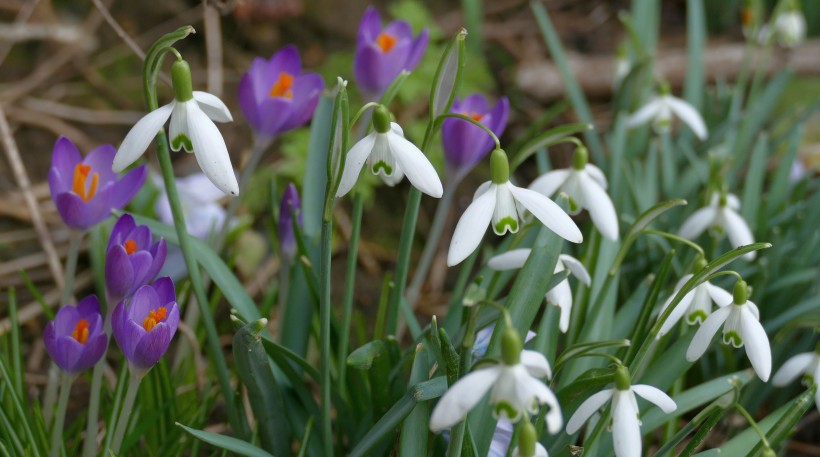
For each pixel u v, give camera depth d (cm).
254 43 127
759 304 88
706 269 67
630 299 79
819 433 88
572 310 78
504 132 123
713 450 71
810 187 102
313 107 77
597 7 148
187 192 91
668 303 69
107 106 114
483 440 70
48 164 104
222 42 126
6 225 96
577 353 68
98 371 72
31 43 118
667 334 76
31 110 110
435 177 66
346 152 66
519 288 69
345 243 104
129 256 69
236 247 95
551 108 125
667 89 90
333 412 84
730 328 68
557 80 126
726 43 145
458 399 61
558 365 68
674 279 88
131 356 68
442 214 81
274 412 73
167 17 125
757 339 67
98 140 109
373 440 69
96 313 70
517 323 69
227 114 68
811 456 87
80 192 73
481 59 125
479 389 61
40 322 91
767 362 67
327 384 71
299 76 77
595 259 79
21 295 92
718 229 81
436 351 68
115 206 74
